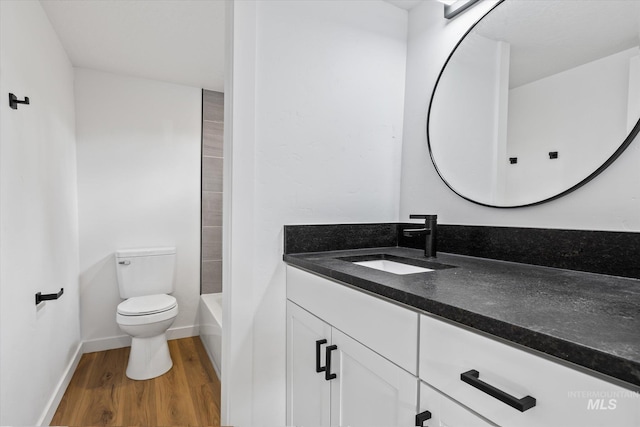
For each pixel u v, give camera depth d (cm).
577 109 100
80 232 246
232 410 129
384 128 163
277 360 137
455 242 139
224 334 134
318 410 112
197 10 179
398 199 169
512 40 119
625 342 45
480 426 59
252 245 131
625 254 90
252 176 130
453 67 141
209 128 291
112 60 236
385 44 162
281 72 136
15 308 131
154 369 214
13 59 134
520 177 116
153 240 271
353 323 95
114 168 257
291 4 138
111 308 257
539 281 87
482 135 129
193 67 248
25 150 145
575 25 102
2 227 121
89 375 215
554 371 49
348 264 112
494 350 57
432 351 70
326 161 148
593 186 98
